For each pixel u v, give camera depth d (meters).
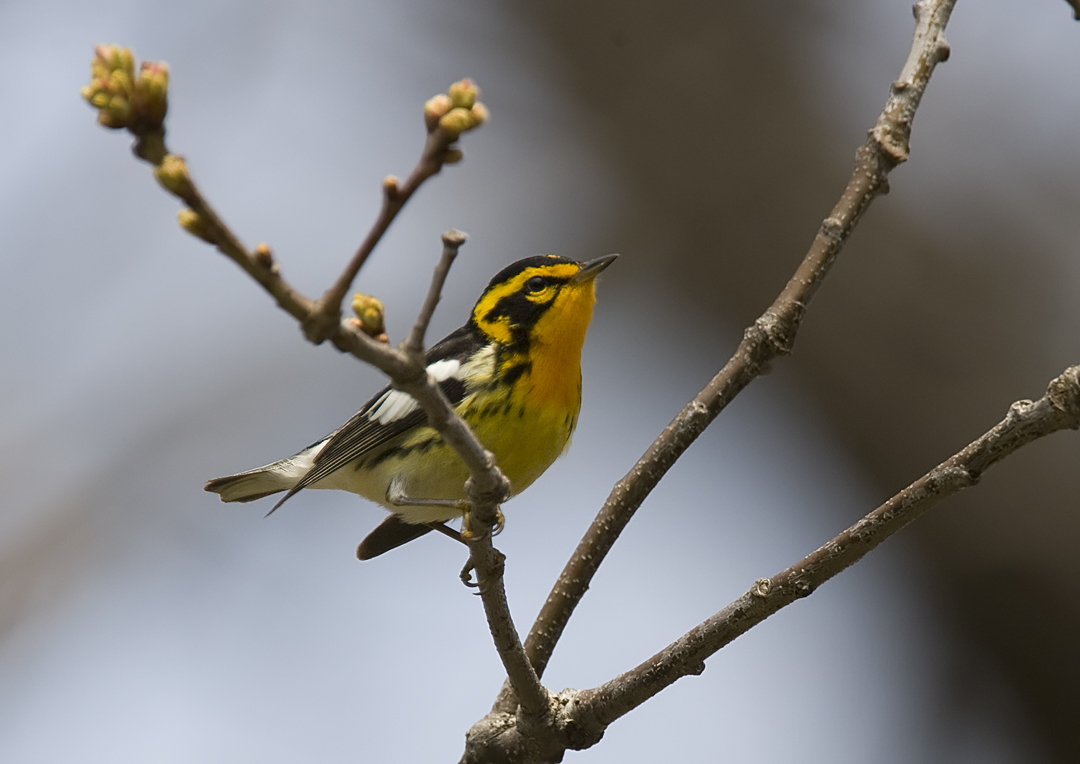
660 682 6.61
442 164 3.97
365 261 4.09
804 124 14.41
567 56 15.48
